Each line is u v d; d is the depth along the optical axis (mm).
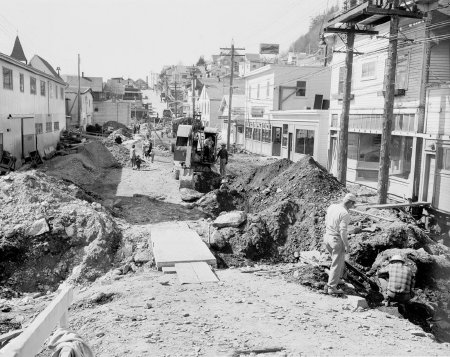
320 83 43719
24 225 13234
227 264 12438
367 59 26297
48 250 12906
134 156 34156
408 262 10938
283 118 40031
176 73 153125
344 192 17328
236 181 25250
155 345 6957
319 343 7199
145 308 8695
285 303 9234
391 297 9984
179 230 15031
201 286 10211
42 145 36406
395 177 22844
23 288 12148
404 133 21969
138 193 23812
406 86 22234
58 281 12508
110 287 10477
